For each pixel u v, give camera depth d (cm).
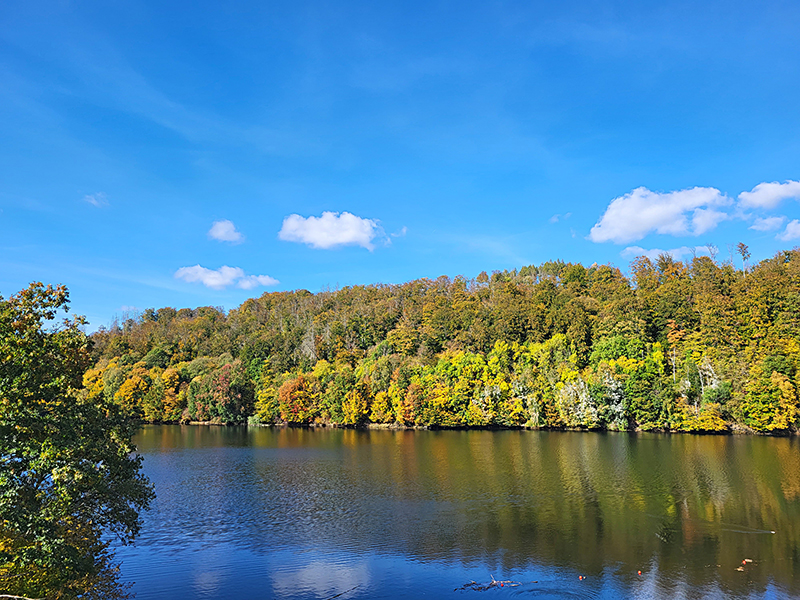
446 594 2667
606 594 2636
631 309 11962
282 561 3164
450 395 11012
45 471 2042
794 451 7019
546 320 12850
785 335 9594
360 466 6381
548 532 3628
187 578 2912
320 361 14388
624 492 4731
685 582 2766
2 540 2109
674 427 9356
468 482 5281
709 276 13625
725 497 4503
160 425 12912
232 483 5425
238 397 12988
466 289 19188
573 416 10031
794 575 2834
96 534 2841
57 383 2286
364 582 2839
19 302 2162
